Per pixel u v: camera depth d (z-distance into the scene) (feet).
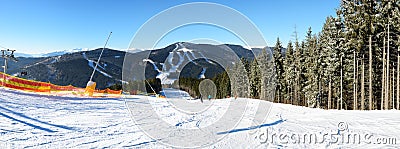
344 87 99.19
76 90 81.92
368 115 43.86
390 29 79.97
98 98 58.70
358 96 96.73
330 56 98.32
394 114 45.75
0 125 21.89
